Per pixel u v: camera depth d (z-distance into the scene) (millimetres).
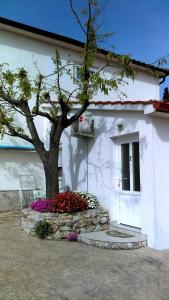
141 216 6875
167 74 14031
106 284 4789
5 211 10586
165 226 6660
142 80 14172
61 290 4516
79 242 6852
